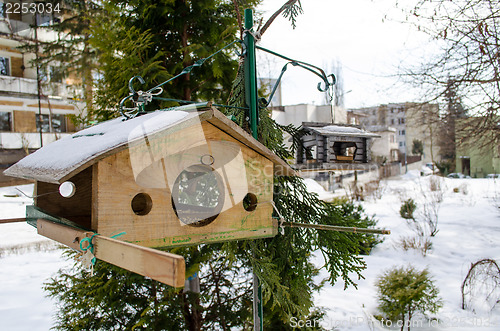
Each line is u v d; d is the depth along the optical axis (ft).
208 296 14.37
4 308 19.38
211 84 15.80
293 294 10.07
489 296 20.36
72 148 6.63
